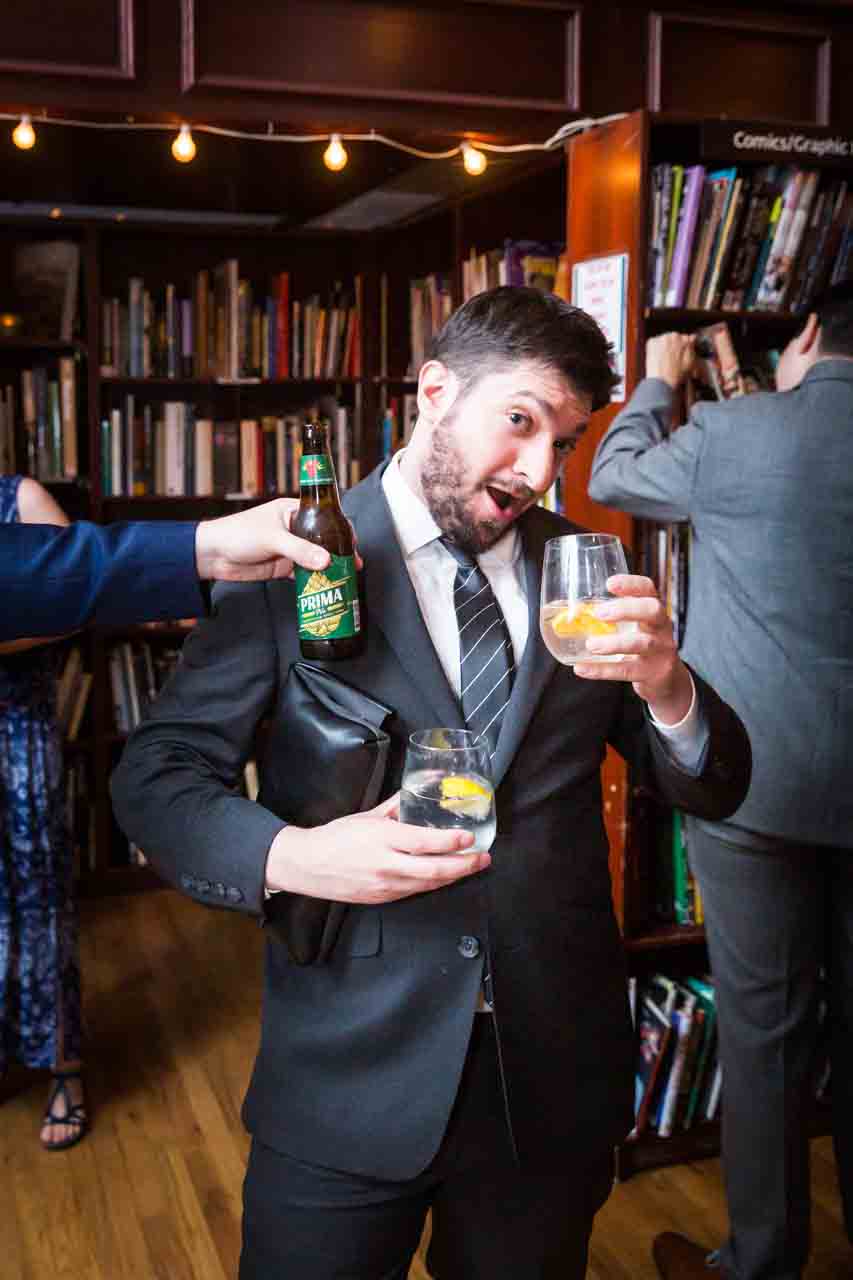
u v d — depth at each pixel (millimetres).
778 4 2852
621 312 2564
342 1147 1271
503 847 1299
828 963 2258
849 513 2029
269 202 4094
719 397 2621
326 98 2580
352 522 1348
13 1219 2496
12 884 2682
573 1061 1325
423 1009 1271
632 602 1180
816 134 2547
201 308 4406
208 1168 2680
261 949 3900
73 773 4336
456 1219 1378
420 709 1283
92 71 2443
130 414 4348
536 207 3631
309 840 1140
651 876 2791
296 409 4824
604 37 2740
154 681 4445
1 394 4273
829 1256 2400
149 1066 3137
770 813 2092
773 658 2094
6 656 2576
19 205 4379
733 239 2568
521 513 1410
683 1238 2371
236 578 1236
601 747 1407
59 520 2471
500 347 1214
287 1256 1312
